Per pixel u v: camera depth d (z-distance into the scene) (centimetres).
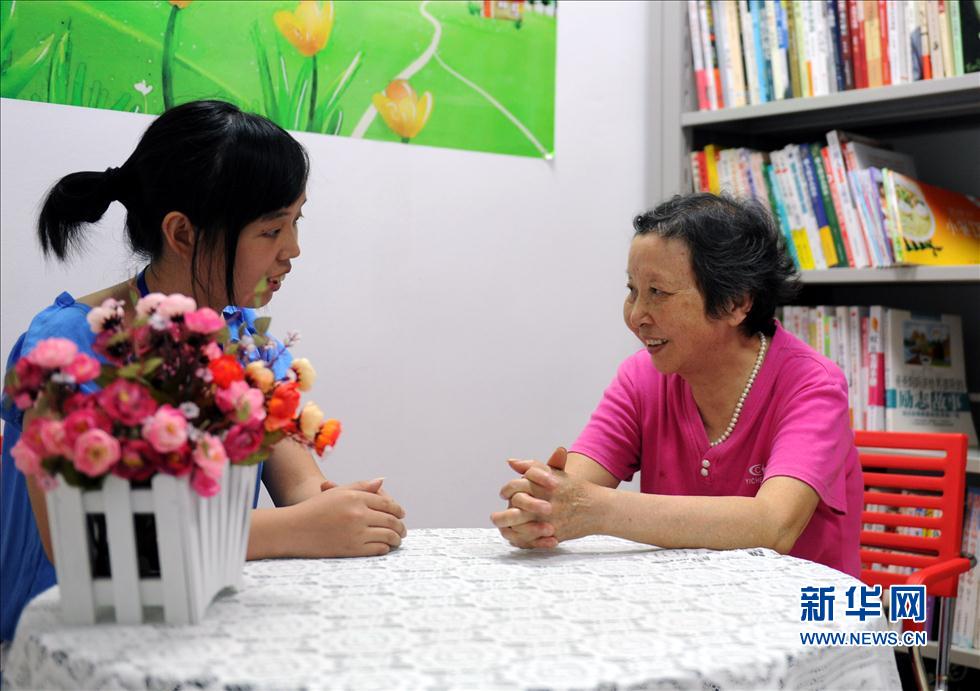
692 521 127
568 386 247
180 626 90
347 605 98
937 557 187
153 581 91
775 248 149
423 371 227
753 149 263
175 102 198
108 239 192
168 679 77
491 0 232
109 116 192
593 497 127
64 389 89
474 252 233
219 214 120
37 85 186
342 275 216
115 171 127
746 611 99
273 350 107
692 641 88
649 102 258
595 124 250
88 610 90
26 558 117
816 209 229
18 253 186
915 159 246
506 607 98
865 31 222
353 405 218
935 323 233
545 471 127
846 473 150
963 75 204
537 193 241
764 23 238
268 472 147
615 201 254
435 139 227
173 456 87
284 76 208
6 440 122
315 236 213
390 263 222
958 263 219
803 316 237
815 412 142
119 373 88
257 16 205
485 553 125
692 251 140
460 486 233
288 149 124
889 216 216
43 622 91
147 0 194
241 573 104
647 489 162
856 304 258
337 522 122
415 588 106
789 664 86
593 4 248
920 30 214
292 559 121
